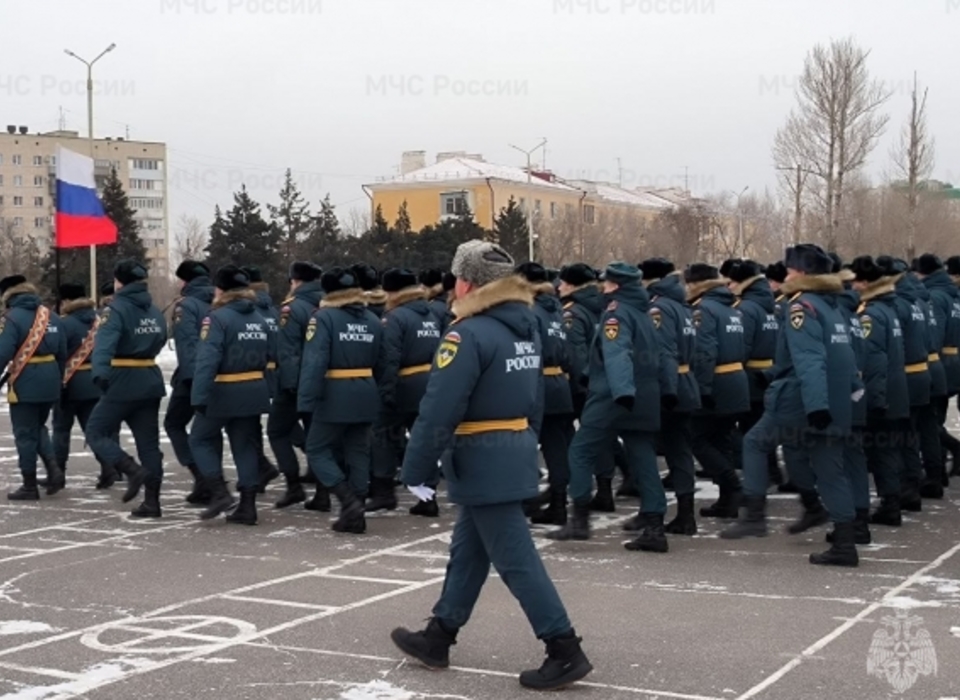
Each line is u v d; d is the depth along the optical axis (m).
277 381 10.02
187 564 7.82
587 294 9.59
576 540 8.36
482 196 49.31
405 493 11.10
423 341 9.72
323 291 9.70
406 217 42.09
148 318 9.52
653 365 7.87
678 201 51.56
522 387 5.13
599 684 5.17
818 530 8.78
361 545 8.45
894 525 8.85
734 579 7.16
